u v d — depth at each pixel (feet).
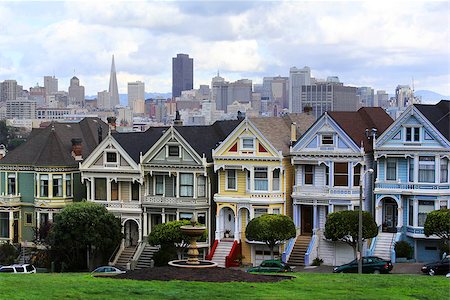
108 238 279.08
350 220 249.34
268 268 225.35
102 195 299.17
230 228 283.59
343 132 268.00
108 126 347.36
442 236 246.68
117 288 151.02
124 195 297.12
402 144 263.90
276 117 304.50
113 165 296.30
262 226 256.93
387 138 265.75
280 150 277.23
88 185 300.81
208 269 173.47
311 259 266.16
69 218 276.41
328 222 254.27
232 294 146.41
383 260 229.45
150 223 293.23
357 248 250.98
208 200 286.25
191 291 148.56
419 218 262.88
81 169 299.99
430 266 223.92
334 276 177.47
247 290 150.61
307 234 277.44
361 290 154.92
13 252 295.28
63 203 306.55
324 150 270.46
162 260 269.03
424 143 261.44
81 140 319.47
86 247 282.36
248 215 279.08
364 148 268.82
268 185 276.62
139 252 287.89
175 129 288.51
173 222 269.85
